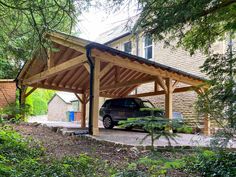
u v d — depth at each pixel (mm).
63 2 4883
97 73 9297
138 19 5020
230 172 4914
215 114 5367
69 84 15453
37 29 4871
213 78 5520
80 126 15906
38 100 32312
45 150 6617
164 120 3805
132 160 5816
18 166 4801
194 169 5289
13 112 9188
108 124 14469
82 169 4934
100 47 8969
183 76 12141
